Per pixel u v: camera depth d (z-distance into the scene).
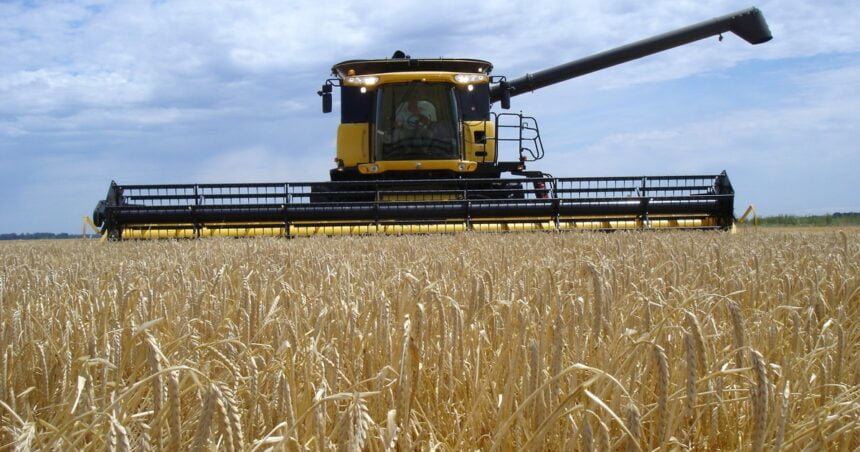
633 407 1.88
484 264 6.20
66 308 3.96
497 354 3.31
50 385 3.02
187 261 7.15
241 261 6.93
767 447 2.68
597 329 2.89
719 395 2.83
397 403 2.50
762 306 4.73
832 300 4.59
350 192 15.09
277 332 3.04
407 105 15.81
